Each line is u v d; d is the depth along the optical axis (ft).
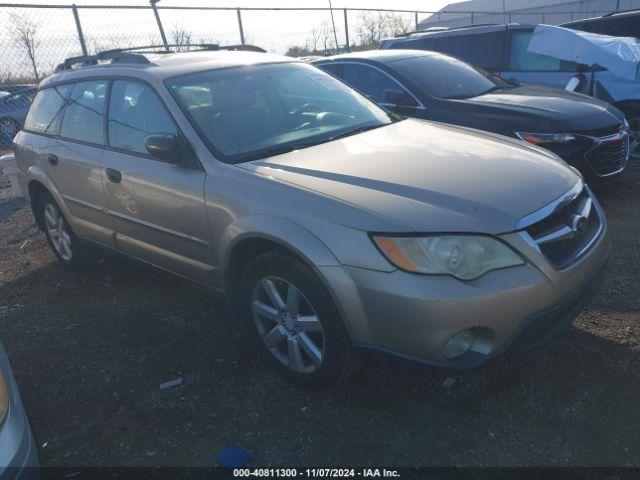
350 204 8.78
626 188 20.17
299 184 9.51
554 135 17.49
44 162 15.06
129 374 10.95
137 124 12.37
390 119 13.55
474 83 21.30
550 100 19.31
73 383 10.82
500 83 22.41
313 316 9.33
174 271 12.21
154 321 12.92
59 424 9.70
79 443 9.21
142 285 14.93
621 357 10.16
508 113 18.42
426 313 8.00
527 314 8.37
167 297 14.08
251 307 10.33
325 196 9.06
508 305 8.19
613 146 18.11
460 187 9.11
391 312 8.21
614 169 18.42
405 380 10.08
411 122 13.37
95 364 11.39
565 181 9.88
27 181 16.12
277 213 9.33
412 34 31.78
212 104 11.91
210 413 9.66
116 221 13.09
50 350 12.07
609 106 19.77
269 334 10.18
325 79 14.26
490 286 8.13
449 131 12.51
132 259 13.43
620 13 30.55
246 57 14.03
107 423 9.62
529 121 17.90
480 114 18.81
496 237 8.32
